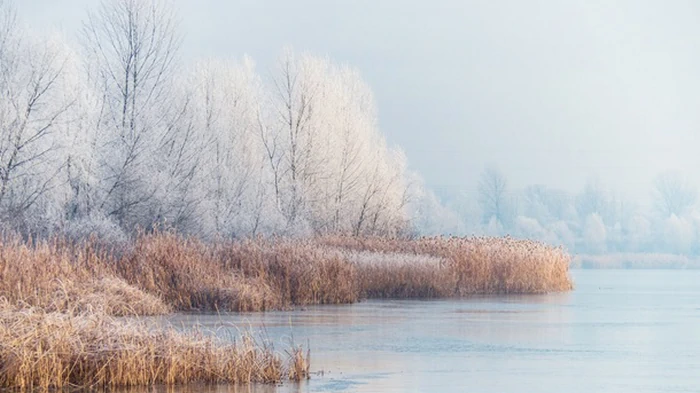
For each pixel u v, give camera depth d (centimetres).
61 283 2830
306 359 2062
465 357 2380
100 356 1825
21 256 2944
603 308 4100
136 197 4678
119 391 1764
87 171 4569
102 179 4634
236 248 3916
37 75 4319
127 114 4888
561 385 1972
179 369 1866
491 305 4112
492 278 5031
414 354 2419
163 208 4741
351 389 1873
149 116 4862
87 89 4738
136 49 4956
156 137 4884
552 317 3547
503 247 5238
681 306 4300
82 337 1855
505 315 3600
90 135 4634
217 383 1875
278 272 3859
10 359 1762
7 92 4306
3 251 3009
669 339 2838
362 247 5200
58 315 1895
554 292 5316
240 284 3525
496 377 2066
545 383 1994
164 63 5009
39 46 4406
